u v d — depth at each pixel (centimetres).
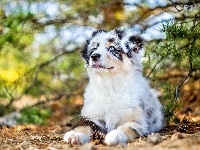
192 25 222
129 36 184
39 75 271
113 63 180
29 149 163
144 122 178
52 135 196
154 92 199
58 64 274
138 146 154
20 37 238
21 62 255
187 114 242
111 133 166
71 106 282
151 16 253
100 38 184
